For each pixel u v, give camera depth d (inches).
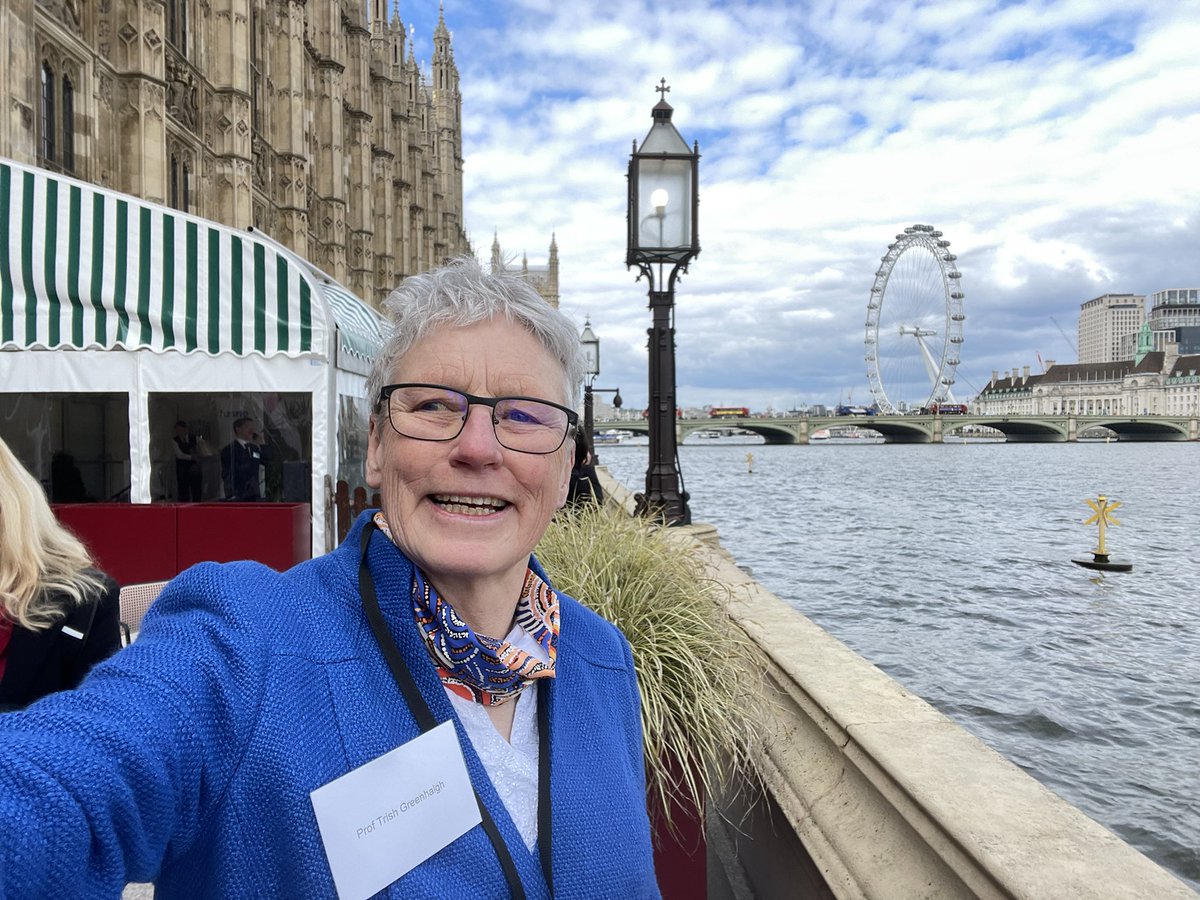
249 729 39.3
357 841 40.1
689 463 4232.3
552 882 46.0
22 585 95.5
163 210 318.7
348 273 1508.4
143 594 172.9
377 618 46.4
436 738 44.0
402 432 50.3
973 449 6363.2
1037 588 703.1
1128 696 397.4
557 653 55.5
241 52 883.4
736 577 219.9
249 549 300.5
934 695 395.5
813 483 2440.9
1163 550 981.2
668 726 114.7
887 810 99.7
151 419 384.5
